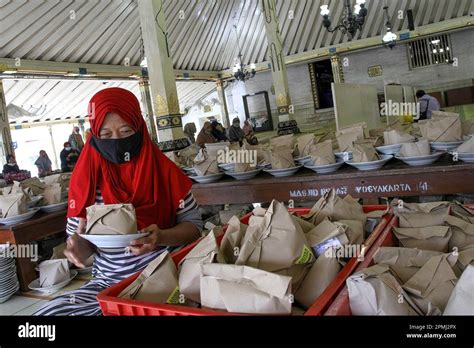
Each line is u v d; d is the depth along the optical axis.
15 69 8.12
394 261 0.95
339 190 2.36
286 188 2.55
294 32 12.44
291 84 14.41
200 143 7.25
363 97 5.66
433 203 1.21
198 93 15.98
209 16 11.27
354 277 0.79
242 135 9.65
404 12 11.46
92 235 1.19
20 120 11.71
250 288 0.79
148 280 0.99
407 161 2.19
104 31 9.37
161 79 4.92
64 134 14.49
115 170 1.46
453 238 1.09
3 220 2.81
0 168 8.20
